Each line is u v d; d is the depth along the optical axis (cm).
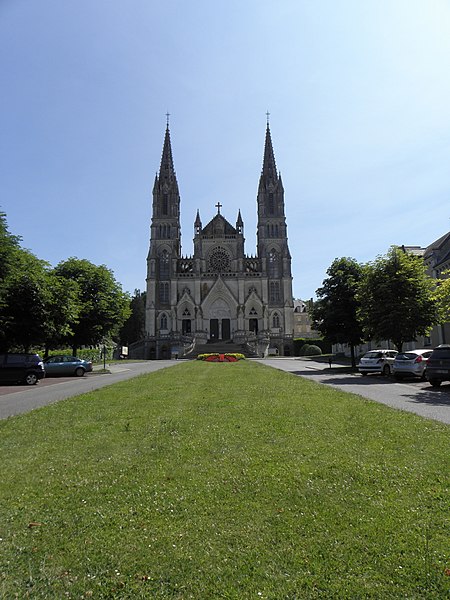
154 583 424
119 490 647
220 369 3609
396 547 469
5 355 2811
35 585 425
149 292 9319
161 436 976
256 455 809
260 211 9738
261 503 588
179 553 470
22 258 3450
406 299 2925
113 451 866
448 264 4075
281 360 5950
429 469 709
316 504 581
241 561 453
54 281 3609
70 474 725
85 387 2462
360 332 3728
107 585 423
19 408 1652
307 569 438
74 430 1075
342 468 718
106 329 4391
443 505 570
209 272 9600
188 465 758
